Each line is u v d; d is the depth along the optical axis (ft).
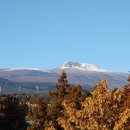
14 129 186.91
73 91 166.20
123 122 97.66
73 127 102.32
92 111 100.42
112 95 102.37
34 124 183.32
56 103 174.19
